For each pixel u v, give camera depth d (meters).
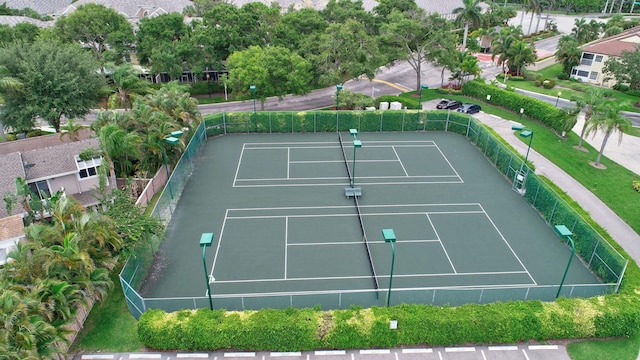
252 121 49.91
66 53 44.06
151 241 28.27
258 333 21.86
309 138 49.00
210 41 60.91
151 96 42.62
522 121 54.59
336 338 22.14
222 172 40.78
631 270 26.19
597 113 42.50
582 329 22.73
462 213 34.44
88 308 22.16
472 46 83.38
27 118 42.56
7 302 17.30
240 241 30.78
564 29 111.88
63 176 34.75
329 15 72.44
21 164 32.84
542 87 71.00
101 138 33.28
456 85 69.50
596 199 37.06
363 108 56.31
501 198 36.75
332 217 33.78
